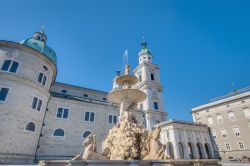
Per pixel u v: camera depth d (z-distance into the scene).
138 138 15.39
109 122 38.41
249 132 42.97
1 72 25.19
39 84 29.00
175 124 39.53
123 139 14.98
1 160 22.12
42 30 39.78
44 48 34.53
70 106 35.16
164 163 9.76
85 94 48.06
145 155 14.19
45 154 28.91
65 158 30.39
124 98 18.86
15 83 25.92
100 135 35.94
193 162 10.77
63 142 31.42
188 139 39.69
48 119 31.55
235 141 44.91
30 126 27.25
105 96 50.81
